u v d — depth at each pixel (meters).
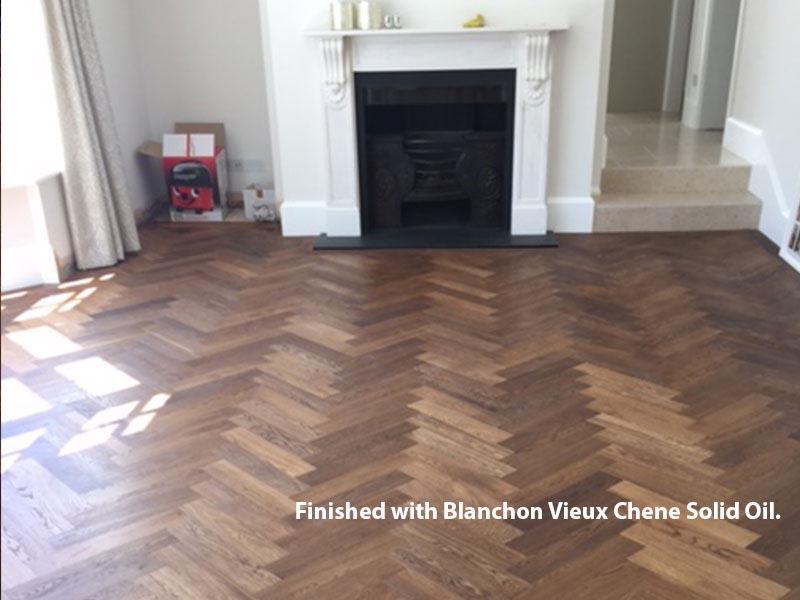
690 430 2.97
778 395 3.20
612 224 5.09
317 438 2.96
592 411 3.10
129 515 2.57
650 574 2.28
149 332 3.88
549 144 4.94
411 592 2.23
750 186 5.24
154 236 5.28
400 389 3.28
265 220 5.50
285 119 4.95
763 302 4.06
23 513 2.59
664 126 6.57
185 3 5.41
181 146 5.39
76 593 2.25
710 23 6.11
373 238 5.03
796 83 4.61
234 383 3.37
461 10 4.70
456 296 4.19
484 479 2.71
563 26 4.55
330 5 4.67
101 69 4.64
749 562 2.32
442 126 5.05
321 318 3.97
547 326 3.83
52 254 4.45
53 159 4.55
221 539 2.45
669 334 3.73
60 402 3.26
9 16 4.25
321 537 2.45
